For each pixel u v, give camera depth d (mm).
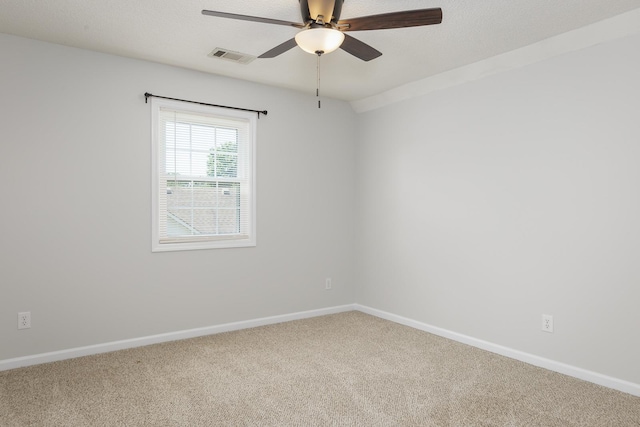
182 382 2727
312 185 4406
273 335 3756
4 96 2895
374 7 2451
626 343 2625
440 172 3795
